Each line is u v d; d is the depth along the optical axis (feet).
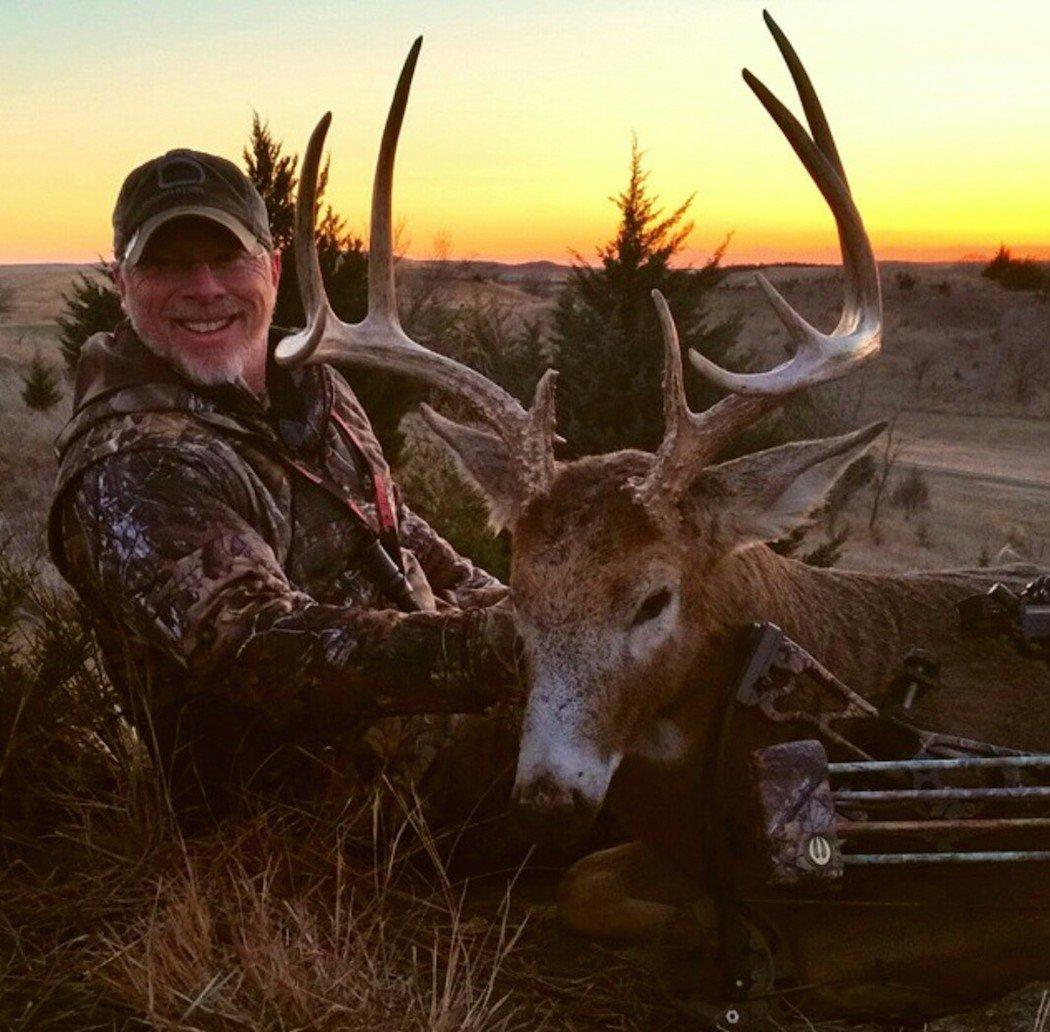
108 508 4.39
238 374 4.70
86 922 4.09
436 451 11.41
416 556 5.62
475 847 4.95
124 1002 3.67
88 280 15.61
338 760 4.77
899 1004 4.20
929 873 4.24
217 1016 3.58
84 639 4.97
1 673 4.91
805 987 4.03
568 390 12.34
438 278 20.95
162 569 4.31
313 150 4.59
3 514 11.64
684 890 4.53
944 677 4.61
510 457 4.34
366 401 10.95
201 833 4.66
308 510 4.76
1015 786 4.05
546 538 4.14
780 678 4.24
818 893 4.22
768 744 4.34
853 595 4.72
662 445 4.21
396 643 4.19
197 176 4.67
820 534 19.80
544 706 4.01
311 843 4.48
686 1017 4.08
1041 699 4.62
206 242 4.62
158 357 4.62
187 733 4.63
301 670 4.22
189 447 4.46
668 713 4.32
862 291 4.43
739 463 4.33
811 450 4.30
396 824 4.82
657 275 12.69
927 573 4.99
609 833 5.04
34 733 4.75
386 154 4.59
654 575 4.11
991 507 26.03
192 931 3.85
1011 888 4.22
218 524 4.38
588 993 4.18
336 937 4.03
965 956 4.22
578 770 3.95
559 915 4.52
